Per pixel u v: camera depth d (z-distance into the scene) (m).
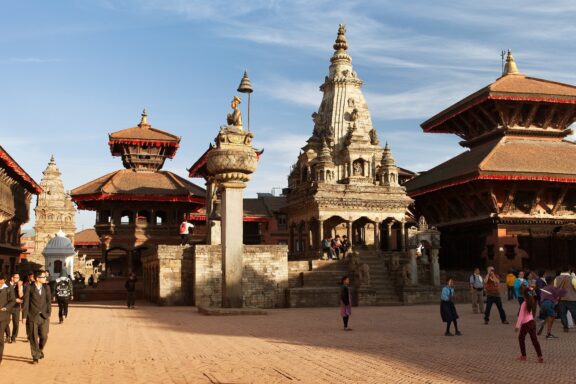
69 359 16.59
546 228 55.81
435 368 14.84
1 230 51.94
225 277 33.00
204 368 14.91
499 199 55.72
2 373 14.48
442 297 22.41
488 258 56.44
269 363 15.62
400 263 50.34
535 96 59.78
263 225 83.50
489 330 24.11
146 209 60.03
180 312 34.69
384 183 59.53
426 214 69.75
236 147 32.94
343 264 47.59
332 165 58.06
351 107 66.31
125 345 19.45
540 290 22.45
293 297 40.97
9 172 51.66
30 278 16.62
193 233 76.69
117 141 64.56
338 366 15.13
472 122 67.38
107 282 55.75
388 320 29.12
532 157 57.31
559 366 15.12
